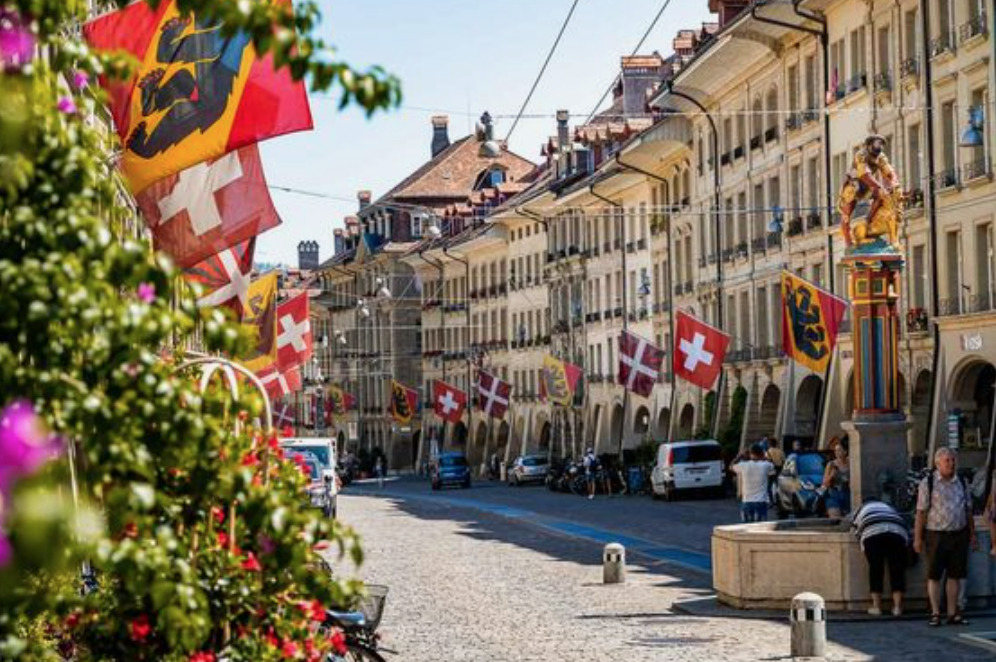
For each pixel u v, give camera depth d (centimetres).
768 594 2438
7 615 661
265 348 3372
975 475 4625
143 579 724
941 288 5125
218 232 1775
